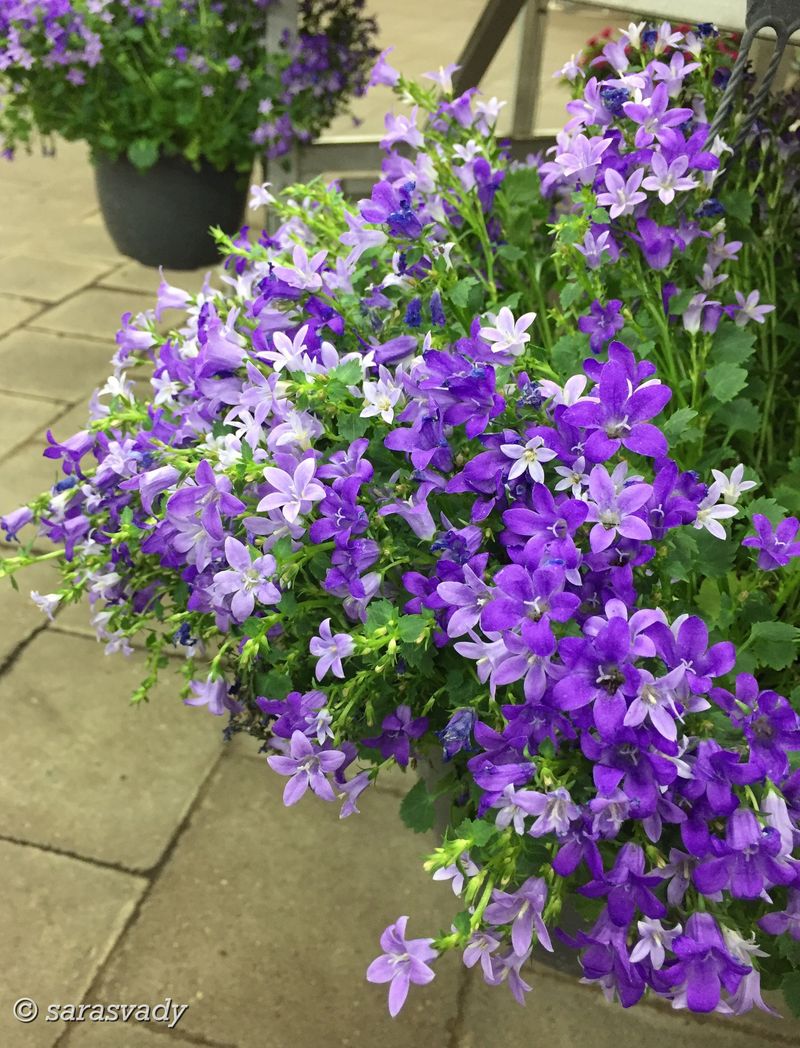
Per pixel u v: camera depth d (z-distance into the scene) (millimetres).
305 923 542
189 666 455
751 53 658
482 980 521
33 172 1692
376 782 625
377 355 389
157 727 658
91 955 524
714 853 288
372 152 988
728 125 488
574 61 525
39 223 1469
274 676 387
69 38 920
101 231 1448
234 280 503
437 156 511
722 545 371
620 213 420
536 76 907
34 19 926
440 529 374
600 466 305
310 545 362
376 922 543
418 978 309
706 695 311
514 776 304
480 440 341
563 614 290
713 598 378
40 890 555
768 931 306
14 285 1251
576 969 450
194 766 632
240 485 370
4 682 686
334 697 374
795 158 546
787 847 285
